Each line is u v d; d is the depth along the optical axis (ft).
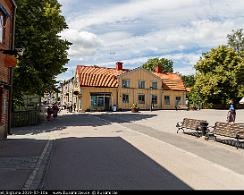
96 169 31.55
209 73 182.09
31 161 35.17
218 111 153.48
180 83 202.08
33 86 89.04
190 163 34.30
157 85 188.96
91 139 54.39
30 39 86.99
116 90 175.94
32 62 90.33
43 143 49.49
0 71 51.49
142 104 183.42
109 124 84.33
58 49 94.22
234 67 175.83
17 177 27.91
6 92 56.44
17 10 88.33
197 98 186.60
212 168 31.91
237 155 38.93
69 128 74.79
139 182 26.58
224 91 177.78
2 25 53.16
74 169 31.63
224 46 182.19
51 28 94.53
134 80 181.37
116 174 29.45
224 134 46.32
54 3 99.71
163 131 66.13
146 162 34.83
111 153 40.52
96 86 170.19
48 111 101.55
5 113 56.24
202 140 52.06
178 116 116.16
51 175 29.25
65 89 235.40
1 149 43.52
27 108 115.03
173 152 41.01
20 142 50.70
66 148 44.91
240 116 111.86
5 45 55.16
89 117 115.14
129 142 50.31
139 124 83.71
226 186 25.41
